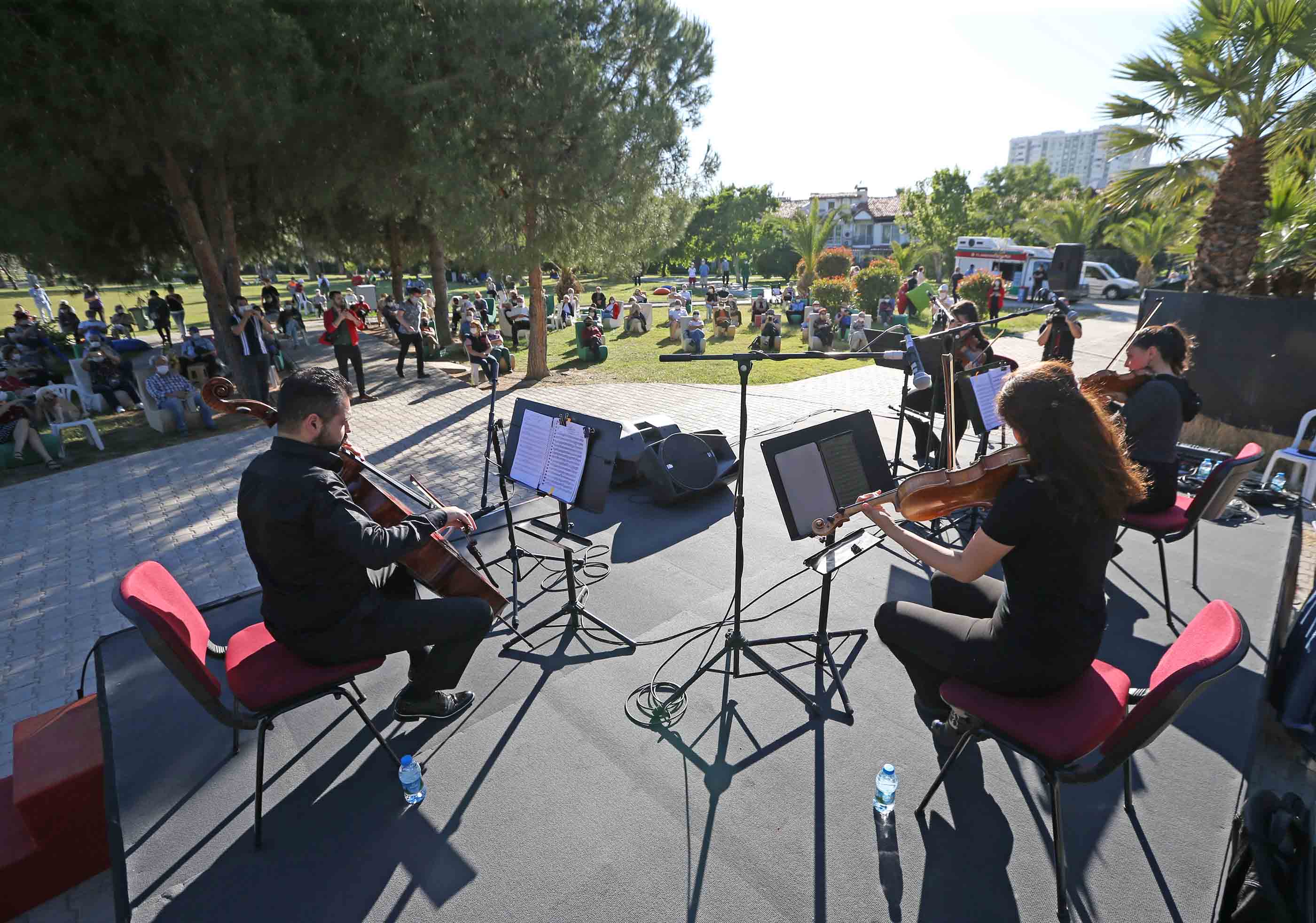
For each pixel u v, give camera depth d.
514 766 2.47
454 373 12.58
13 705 3.62
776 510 4.75
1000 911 1.89
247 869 2.09
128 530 5.82
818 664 3.00
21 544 5.60
